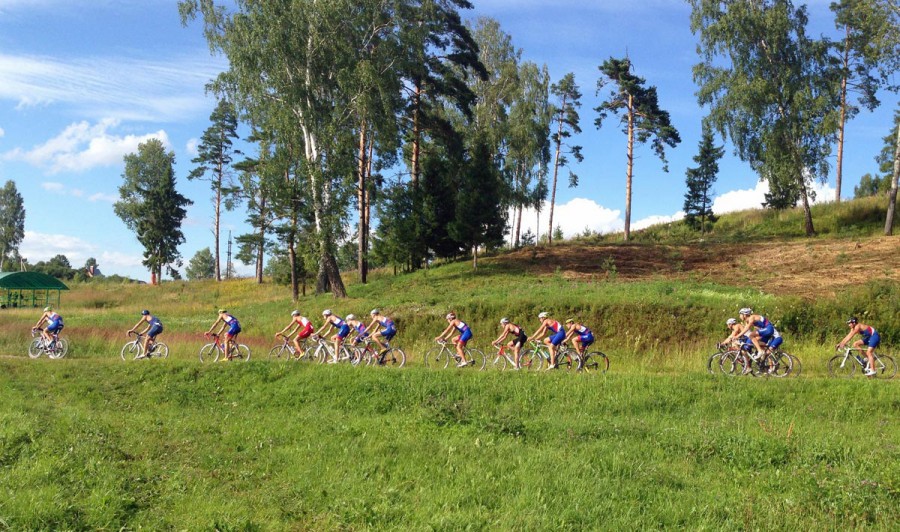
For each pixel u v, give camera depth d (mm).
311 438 11492
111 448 9867
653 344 24391
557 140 51281
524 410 14516
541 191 49375
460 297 31656
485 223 41625
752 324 18188
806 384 15430
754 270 34438
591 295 28375
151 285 65688
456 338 19969
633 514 7746
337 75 32844
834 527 7410
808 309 23703
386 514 7555
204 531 6969
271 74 31781
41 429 10703
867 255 33812
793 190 41375
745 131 40688
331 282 35688
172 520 7258
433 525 7160
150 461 9469
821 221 43594
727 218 52375
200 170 66750
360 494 8258
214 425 12672
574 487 8594
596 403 14734
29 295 55188
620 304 26750
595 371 18125
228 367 18328
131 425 12094
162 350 22219
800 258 35469
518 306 28125
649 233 52875
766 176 41469
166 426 12219
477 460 9852
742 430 11945
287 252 40938
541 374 16734
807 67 39688
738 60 40438
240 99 32469
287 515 7586
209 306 43438
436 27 38531
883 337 22062
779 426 12375
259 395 16641
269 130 34125
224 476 9023
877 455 9805
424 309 29484
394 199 43844
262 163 37625
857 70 40219
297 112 33531
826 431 12047
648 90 49219
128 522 7207
